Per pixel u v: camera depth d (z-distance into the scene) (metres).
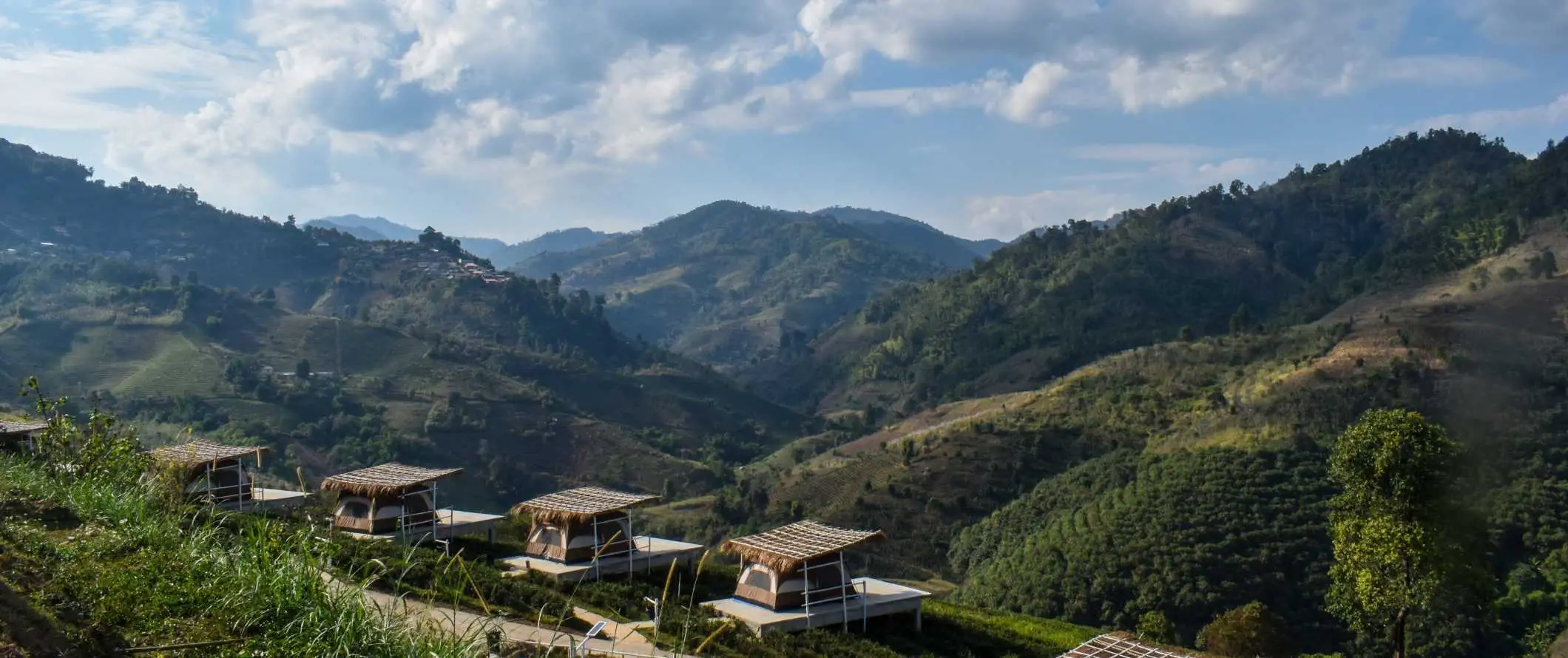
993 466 90.44
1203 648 40.22
